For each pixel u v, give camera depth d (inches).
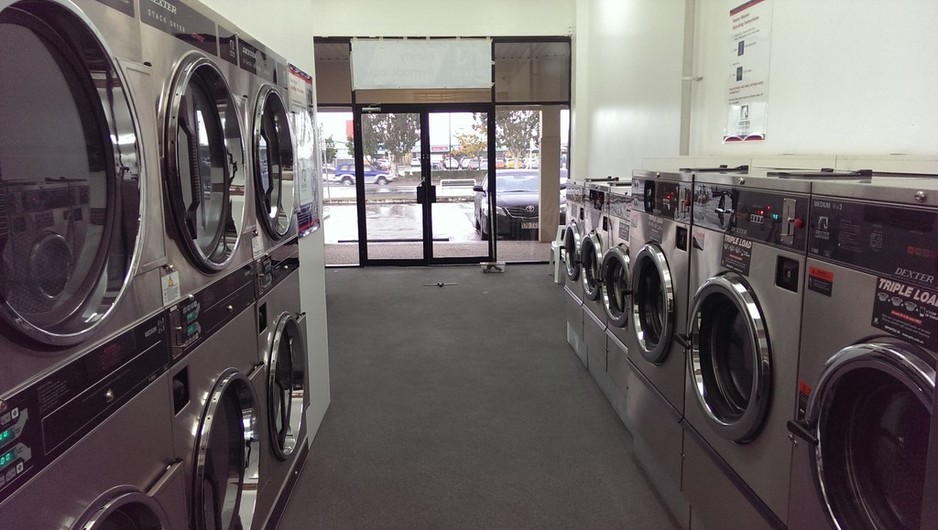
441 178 290.8
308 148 110.7
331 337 177.6
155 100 49.3
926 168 68.6
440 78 276.8
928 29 73.4
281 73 92.0
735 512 65.6
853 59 87.8
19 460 31.1
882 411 46.2
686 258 80.0
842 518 48.1
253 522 70.6
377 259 295.1
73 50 38.6
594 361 139.2
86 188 41.2
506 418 119.9
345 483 95.4
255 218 76.5
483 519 85.6
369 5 270.1
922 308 38.8
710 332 74.9
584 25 250.5
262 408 76.7
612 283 126.0
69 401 35.8
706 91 137.2
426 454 105.2
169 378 50.2
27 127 35.5
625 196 113.1
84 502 37.3
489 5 272.5
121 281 42.1
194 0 58.3
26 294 35.2
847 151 89.6
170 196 50.1
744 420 61.6
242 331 70.7
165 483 48.3
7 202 33.7
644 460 98.5
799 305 53.3
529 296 226.8
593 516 86.2
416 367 150.6
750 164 108.2
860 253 45.0
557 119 297.4
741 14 120.6
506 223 315.3
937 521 31.9
